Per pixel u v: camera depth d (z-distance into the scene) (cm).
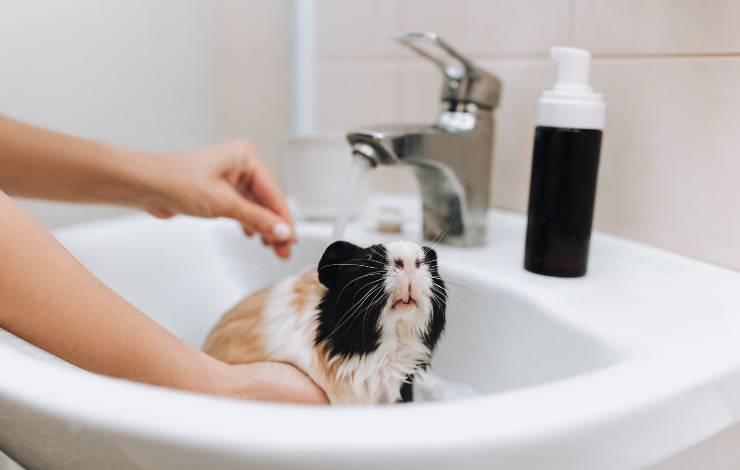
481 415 26
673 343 39
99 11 78
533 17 66
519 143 70
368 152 56
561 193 52
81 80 77
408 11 81
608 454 28
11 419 28
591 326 43
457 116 62
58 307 33
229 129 95
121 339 35
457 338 45
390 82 84
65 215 79
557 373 46
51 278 33
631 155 59
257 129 98
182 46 88
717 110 51
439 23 77
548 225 53
